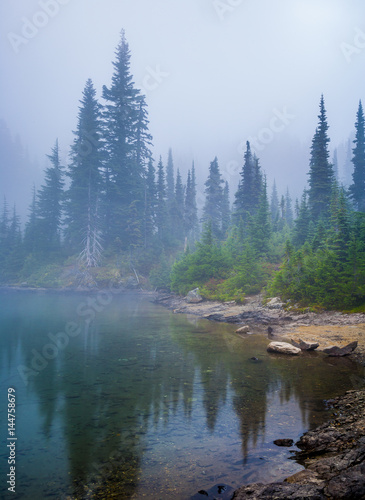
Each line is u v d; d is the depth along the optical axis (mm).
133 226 60062
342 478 4004
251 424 6555
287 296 24922
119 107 65938
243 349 14195
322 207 43594
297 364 11562
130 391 8781
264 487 4105
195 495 4211
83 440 5953
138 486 4465
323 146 44250
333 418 6684
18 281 58250
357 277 20969
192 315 27266
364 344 13750
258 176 57844
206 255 39188
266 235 40344
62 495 4277
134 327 20578
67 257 61812
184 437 6023
